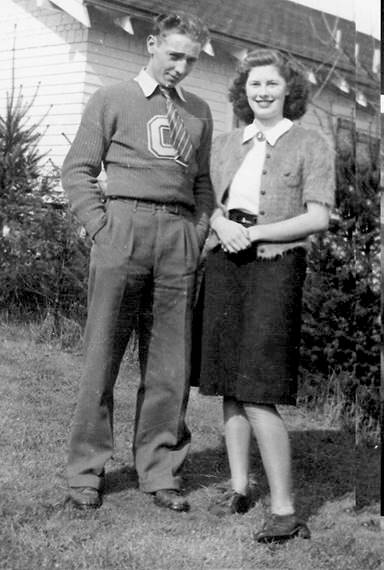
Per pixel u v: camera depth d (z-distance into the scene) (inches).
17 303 260.2
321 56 195.9
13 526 126.5
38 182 263.6
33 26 333.1
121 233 135.2
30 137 289.7
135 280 136.3
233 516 136.2
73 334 246.8
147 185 135.7
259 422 126.8
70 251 248.8
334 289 188.1
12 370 218.5
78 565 115.2
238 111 137.9
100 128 136.6
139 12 304.8
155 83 137.2
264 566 117.7
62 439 169.9
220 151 136.9
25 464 153.9
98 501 136.7
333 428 187.2
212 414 196.1
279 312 125.6
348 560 119.8
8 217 254.2
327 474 159.8
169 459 143.6
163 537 126.3
